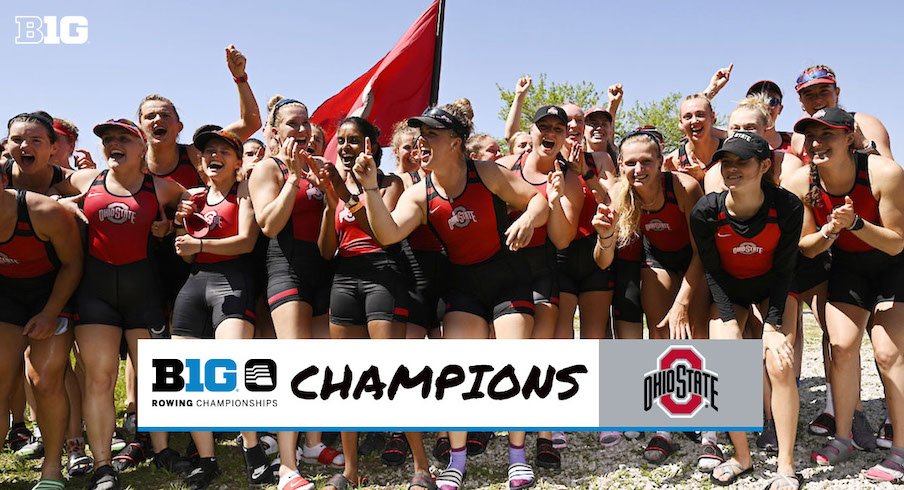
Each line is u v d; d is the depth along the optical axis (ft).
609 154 18.19
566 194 14.46
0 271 14.06
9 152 15.79
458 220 13.35
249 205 14.61
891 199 13.15
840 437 14.28
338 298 13.99
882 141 16.03
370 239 13.93
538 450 14.97
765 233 12.82
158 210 14.98
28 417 20.13
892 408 13.62
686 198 14.65
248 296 14.61
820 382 20.63
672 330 14.23
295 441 14.06
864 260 14.12
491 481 14.46
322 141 16.57
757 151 12.23
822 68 17.76
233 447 17.15
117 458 15.76
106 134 14.40
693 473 14.24
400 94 27.91
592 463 15.10
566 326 15.83
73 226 14.17
